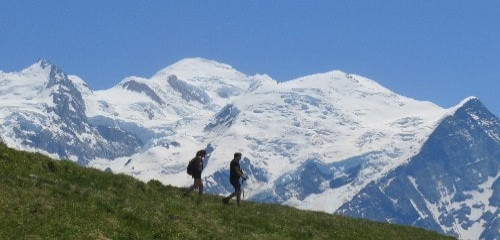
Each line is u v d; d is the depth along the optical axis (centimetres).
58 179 6059
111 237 5100
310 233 6588
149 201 6191
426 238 7769
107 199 5759
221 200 7212
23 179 5697
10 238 4634
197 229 5784
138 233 5306
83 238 4919
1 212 4953
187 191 7012
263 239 6025
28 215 5031
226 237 5803
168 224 5638
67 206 5350
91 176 6456
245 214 6712
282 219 6856
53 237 4819
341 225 7181
